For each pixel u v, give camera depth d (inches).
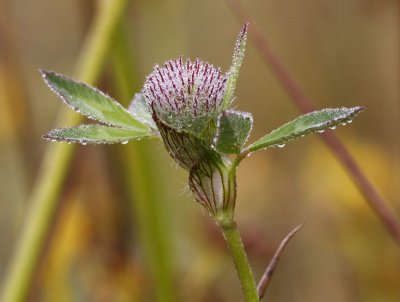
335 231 21.2
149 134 9.7
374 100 21.6
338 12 21.9
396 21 21.1
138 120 9.8
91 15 17.2
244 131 8.8
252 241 19.1
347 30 21.9
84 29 17.3
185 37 21.7
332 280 20.9
